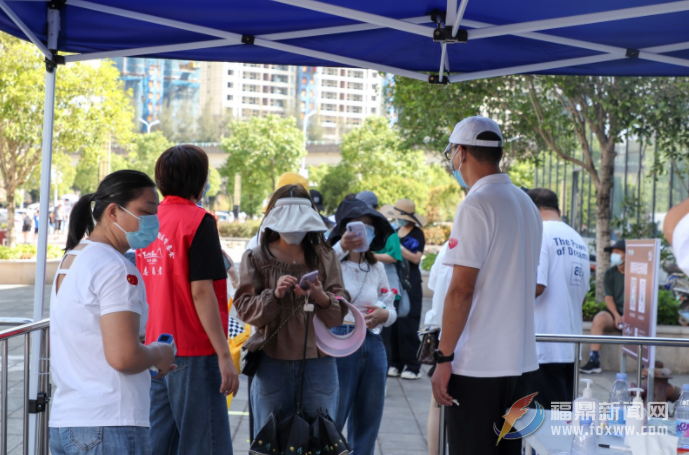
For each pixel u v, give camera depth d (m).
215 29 4.56
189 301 3.25
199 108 171.88
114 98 19.92
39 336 4.20
